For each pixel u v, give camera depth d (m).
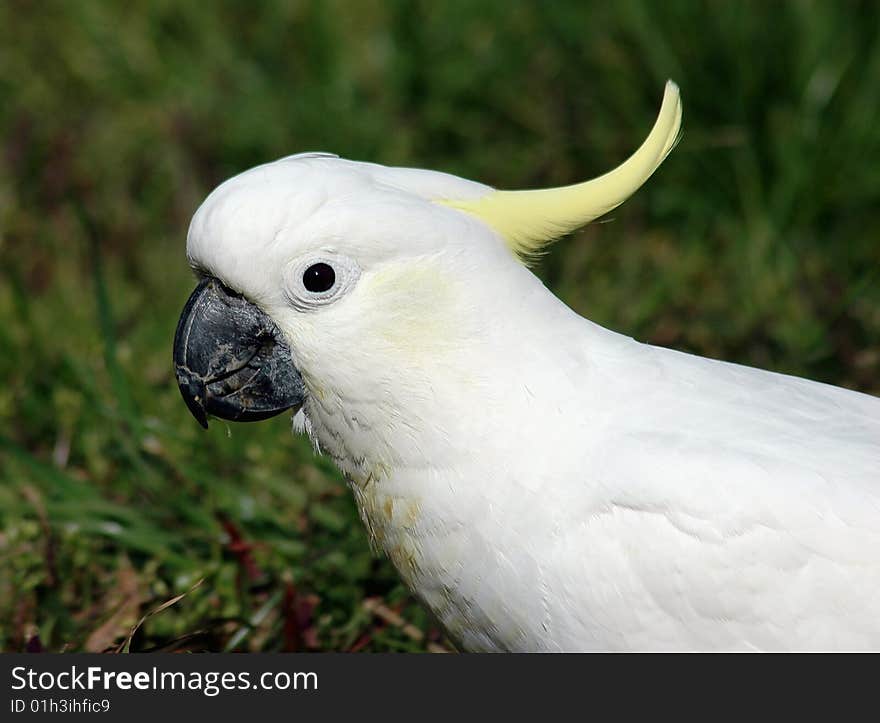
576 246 12.30
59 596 8.93
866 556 6.17
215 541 9.20
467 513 6.70
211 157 14.02
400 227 6.57
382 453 6.89
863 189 12.48
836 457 6.44
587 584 6.45
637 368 6.90
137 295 12.37
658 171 12.80
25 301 11.63
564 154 13.19
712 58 12.66
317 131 13.77
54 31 15.91
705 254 12.37
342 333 6.66
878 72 12.49
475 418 6.66
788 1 12.62
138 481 9.82
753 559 6.23
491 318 6.69
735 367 7.24
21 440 10.61
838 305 11.00
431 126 13.77
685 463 6.40
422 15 14.30
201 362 7.04
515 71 13.86
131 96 15.11
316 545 9.09
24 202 13.95
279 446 10.04
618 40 13.19
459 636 7.20
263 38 14.92
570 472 6.56
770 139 12.61
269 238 6.57
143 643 8.48
